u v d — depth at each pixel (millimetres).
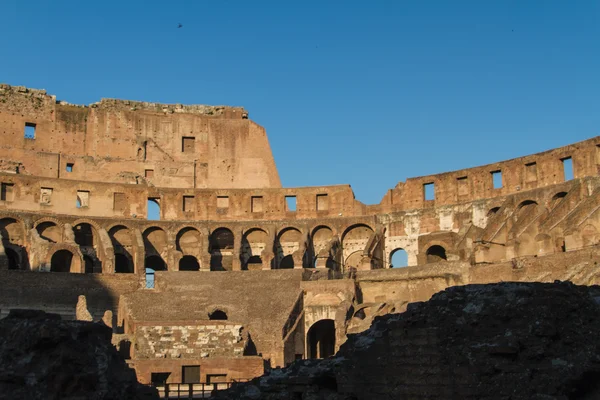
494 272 78688
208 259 99812
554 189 88938
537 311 37500
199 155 119438
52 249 89688
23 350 39531
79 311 73812
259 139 121125
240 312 80312
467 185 99375
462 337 38094
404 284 87062
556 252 76688
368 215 104500
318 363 45625
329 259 99500
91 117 116000
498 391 35500
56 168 111750
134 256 97375
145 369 66688
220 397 46375
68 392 39688
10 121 110625
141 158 116812
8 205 97938
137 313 78438
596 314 37469
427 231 100500
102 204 103312
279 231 105062
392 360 39531
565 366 35219
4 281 82625
